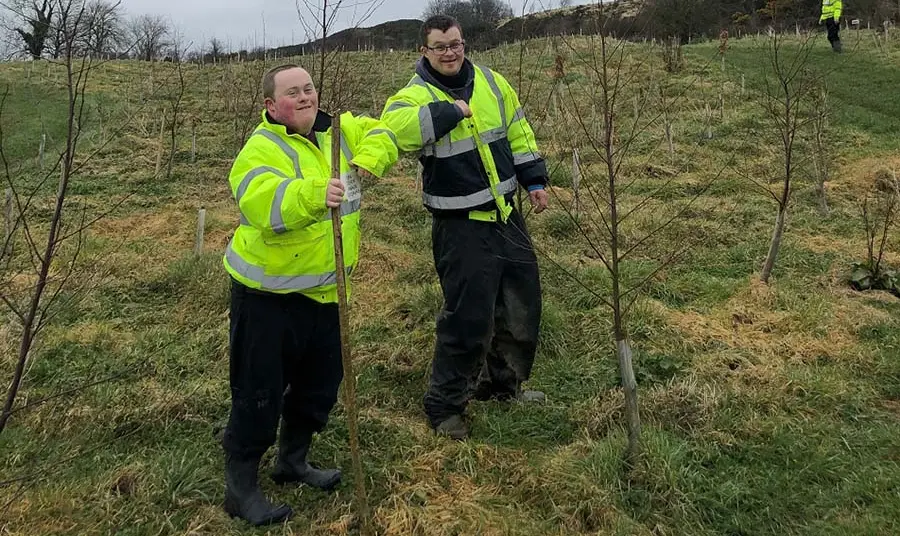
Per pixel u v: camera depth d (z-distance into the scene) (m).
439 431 3.74
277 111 2.63
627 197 8.58
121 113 14.10
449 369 3.67
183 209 8.67
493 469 3.44
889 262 6.41
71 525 2.98
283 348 2.80
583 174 3.62
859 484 3.27
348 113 2.95
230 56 20.47
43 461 3.51
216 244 7.28
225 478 3.14
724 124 12.02
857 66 16.05
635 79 14.38
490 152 3.48
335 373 3.03
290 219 2.42
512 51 18.81
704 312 5.53
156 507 3.11
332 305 2.90
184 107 15.23
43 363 4.51
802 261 6.48
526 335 3.86
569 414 4.02
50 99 15.57
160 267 6.41
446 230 3.54
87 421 3.87
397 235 7.59
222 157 11.44
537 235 7.32
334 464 3.47
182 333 5.21
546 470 3.31
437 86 3.41
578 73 14.48
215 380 4.41
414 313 5.44
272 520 2.98
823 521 3.08
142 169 10.57
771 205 8.36
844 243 7.03
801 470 3.44
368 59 19.52
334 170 2.42
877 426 3.84
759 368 4.45
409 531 2.93
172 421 3.90
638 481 3.28
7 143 12.05
